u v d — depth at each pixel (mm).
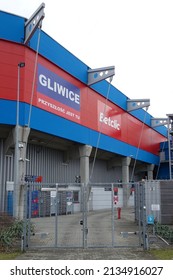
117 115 47062
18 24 27203
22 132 26109
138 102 49938
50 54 30844
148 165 61531
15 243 12875
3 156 29203
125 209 22594
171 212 19594
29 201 12062
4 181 28609
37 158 34219
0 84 25656
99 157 48688
